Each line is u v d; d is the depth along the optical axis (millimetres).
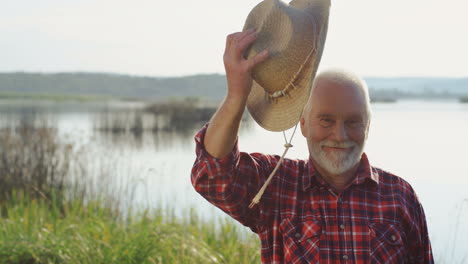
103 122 24453
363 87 2303
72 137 10289
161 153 16375
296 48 2094
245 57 2213
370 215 2305
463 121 29219
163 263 5113
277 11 2158
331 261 2246
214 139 2094
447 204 8422
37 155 8953
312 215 2299
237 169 2199
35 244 5426
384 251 2264
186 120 27766
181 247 5254
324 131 2244
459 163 13523
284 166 2416
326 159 2248
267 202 2336
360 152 2275
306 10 2207
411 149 16328
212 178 2135
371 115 2354
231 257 5402
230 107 2045
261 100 2348
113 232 6137
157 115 28141
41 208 7367
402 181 2414
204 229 6496
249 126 22281
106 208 7645
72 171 9336
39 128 9602
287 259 2281
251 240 5801
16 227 6203
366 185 2344
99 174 9266
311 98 2279
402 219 2342
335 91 2236
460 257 5520
